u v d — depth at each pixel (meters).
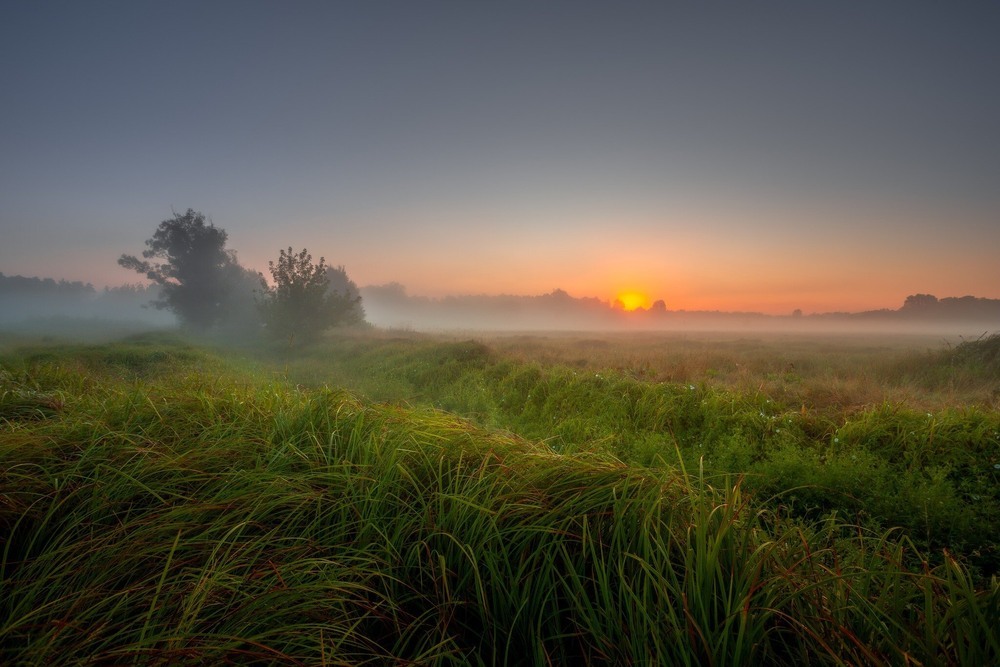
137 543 1.76
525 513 2.18
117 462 2.31
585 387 8.07
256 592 1.67
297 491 2.23
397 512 2.26
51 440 2.47
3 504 1.93
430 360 14.53
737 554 1.89
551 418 6.93
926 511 3.51
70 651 1.35
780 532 2.65
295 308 26.33
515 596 1.84
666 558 1.76
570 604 1.80
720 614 1.71
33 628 1.46
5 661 1.32
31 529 1.94
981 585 2.72
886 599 1.78
